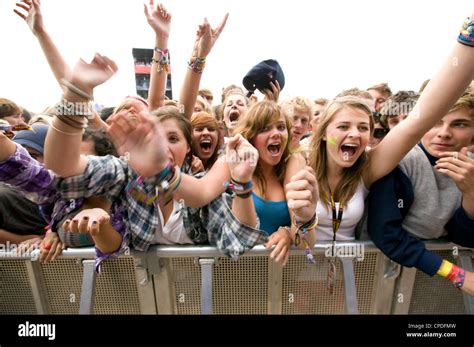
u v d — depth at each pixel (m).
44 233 1.38
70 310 1.28
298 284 1.23
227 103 2.17
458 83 0.86
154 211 1.09
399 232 1.08
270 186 1.23
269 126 1.14
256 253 1.12
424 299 1.29
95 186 0.95
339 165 1.12
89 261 1.16
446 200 1.10
